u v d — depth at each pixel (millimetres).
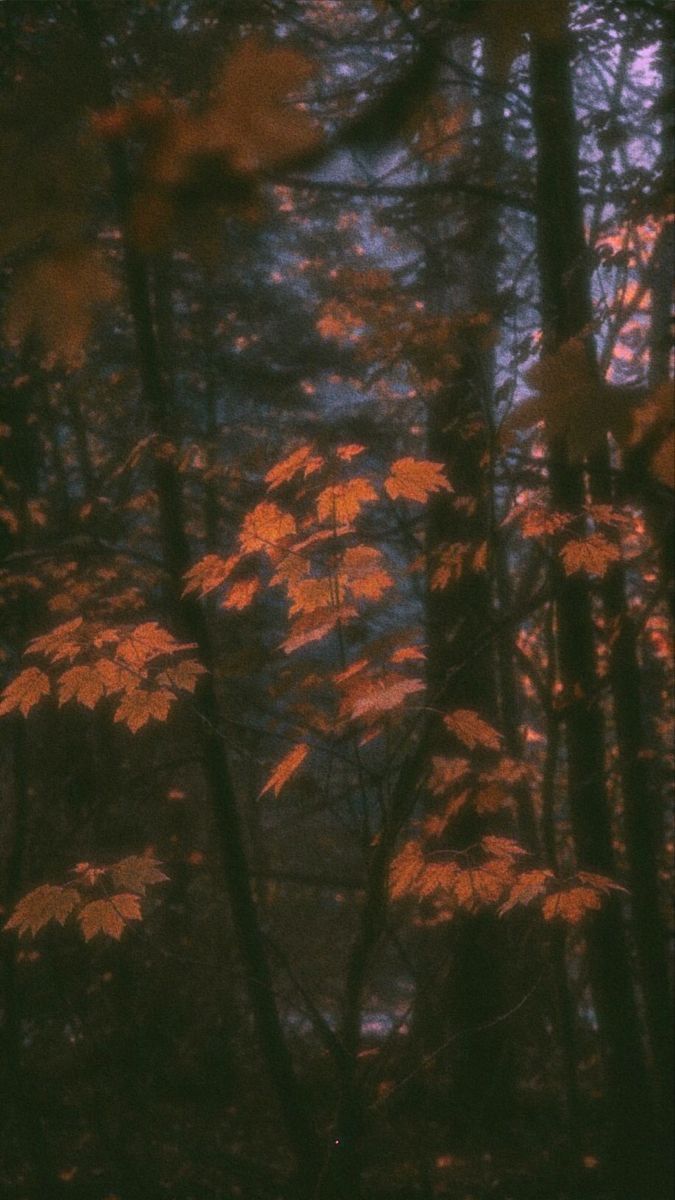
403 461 3234
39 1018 9812
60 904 3598
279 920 12844
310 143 603
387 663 3709
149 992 9766
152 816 10445
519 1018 11828
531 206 9812
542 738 14531
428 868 3963
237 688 7426
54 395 12305
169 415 7797
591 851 10898
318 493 3604
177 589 7367
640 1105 10891
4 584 7977
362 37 5027
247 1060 13180
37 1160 8297
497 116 8875
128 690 3484
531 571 9656
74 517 11648
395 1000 11109
